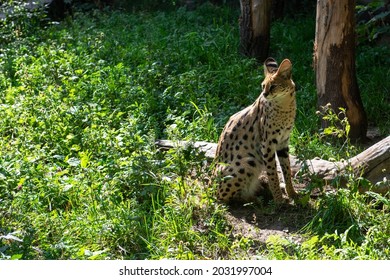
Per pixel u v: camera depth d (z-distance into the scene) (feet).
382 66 41.98
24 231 23.36
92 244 23.29
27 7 55.01
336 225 24.36
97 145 29.76
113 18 53.31
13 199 25.22
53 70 37.96
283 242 22.49
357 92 32.83
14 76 39.27
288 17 54.24
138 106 34.50
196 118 33.30
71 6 58.95
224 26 48.78
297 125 33.55
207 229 24.49
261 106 26.04
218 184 26.37
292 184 27.71
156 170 26.76
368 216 24.26
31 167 27.07
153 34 47.39
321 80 32.91
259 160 26.58
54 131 31.09
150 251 22.99
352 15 32.01
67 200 25.95
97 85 36.24
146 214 25.17
